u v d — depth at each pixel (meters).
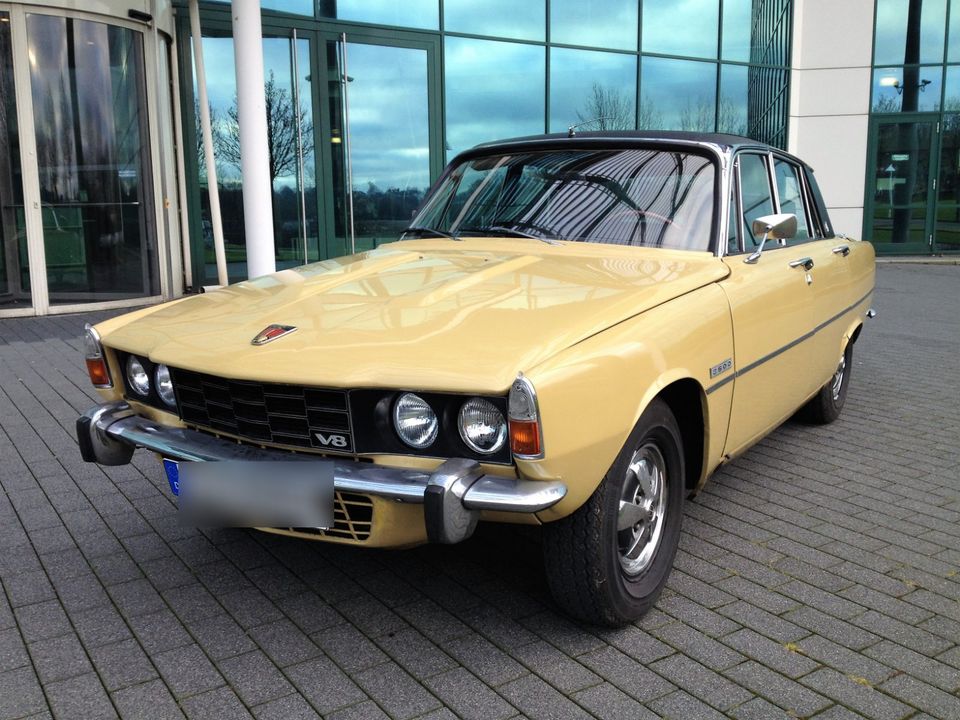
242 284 3.56
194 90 10.71
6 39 8.87
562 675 2.54
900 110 16.94
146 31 9.77
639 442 2.71
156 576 3.22
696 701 2.40
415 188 12.59
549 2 13.37
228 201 11.09
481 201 4.01
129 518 3.79
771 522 3.76
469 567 3.27
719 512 3.88
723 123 15.80
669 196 3.62
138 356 3.08
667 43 14.84
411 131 12.42
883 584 3.14
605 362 2.47
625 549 2.83
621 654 2.65
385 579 3.18
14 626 2.85
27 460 4.59
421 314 2.73
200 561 3.35
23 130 9.04
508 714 2.35
